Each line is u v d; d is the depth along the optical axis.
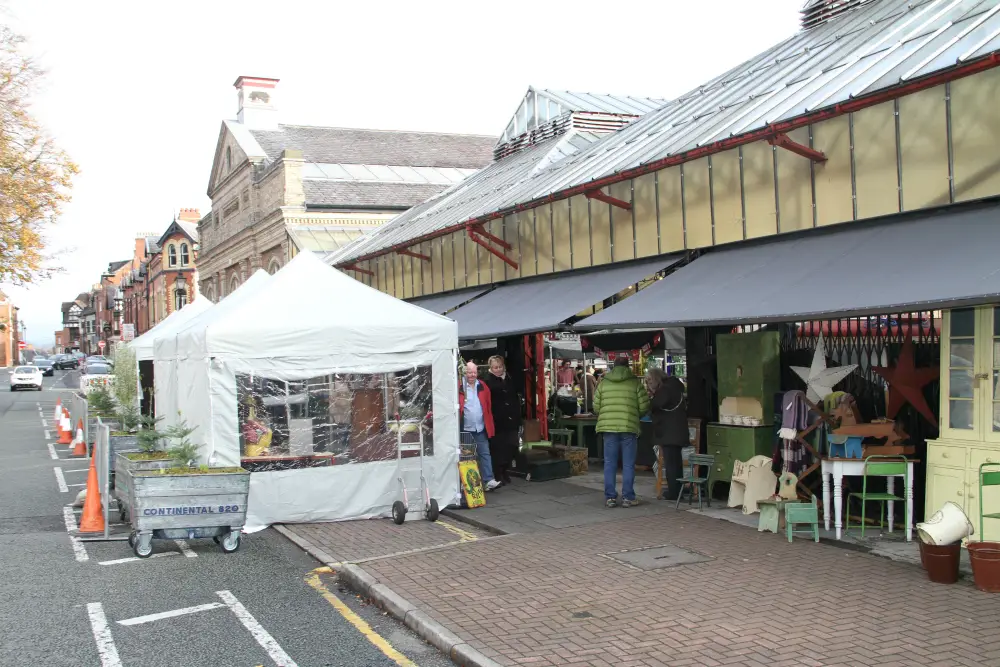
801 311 7.77
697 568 7.66
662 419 11.18
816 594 6.71
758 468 9.93
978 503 7.73
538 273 15.52
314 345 10.80
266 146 41.47
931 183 8.51
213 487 9.09
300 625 6.64
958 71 7.77
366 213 35.12
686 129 12.84
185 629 6.54
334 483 10.77
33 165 28.88
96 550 9.29
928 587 6.78
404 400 11.22
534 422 15.27
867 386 9.59
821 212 9.83
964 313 7.98
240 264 41.34
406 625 6.61
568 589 7.16
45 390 53.03
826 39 13.12
